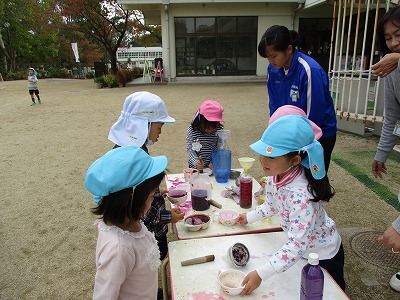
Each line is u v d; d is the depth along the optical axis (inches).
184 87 510.0
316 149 52.2
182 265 56.3
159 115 68.6
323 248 58.0
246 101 365.1
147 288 51.4
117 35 799.7
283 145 51.3
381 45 70.3
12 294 88.3
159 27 776.9
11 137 245.3
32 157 198.8
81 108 359.3
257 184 92.3
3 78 983.0
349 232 109.0
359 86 213.6
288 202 54.0
